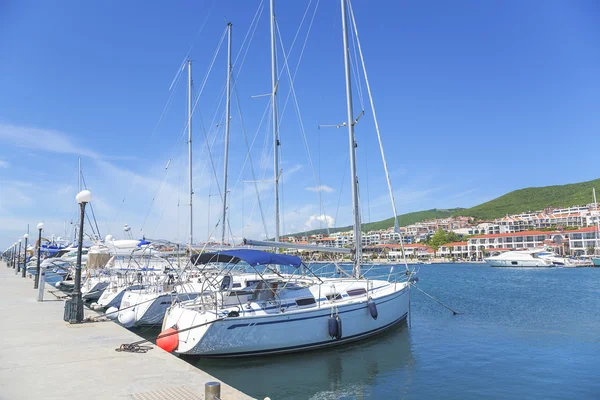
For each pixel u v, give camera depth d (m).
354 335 12.67
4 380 6.30
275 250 17.89
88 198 12.09
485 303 24.31
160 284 15.38
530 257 81.38
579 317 19.06
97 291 20.53
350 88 17.00
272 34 20.56
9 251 67.19
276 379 9.87
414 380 9.98
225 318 10.30
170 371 6.84
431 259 129.62
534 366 11.16
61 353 8.07
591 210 148.00
